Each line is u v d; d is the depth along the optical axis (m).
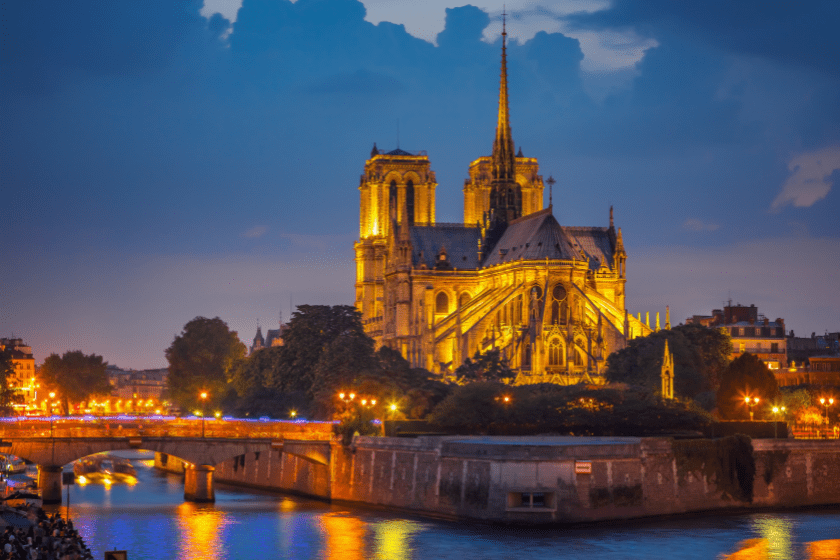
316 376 199.38
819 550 120.75
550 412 167.00
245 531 134.62
